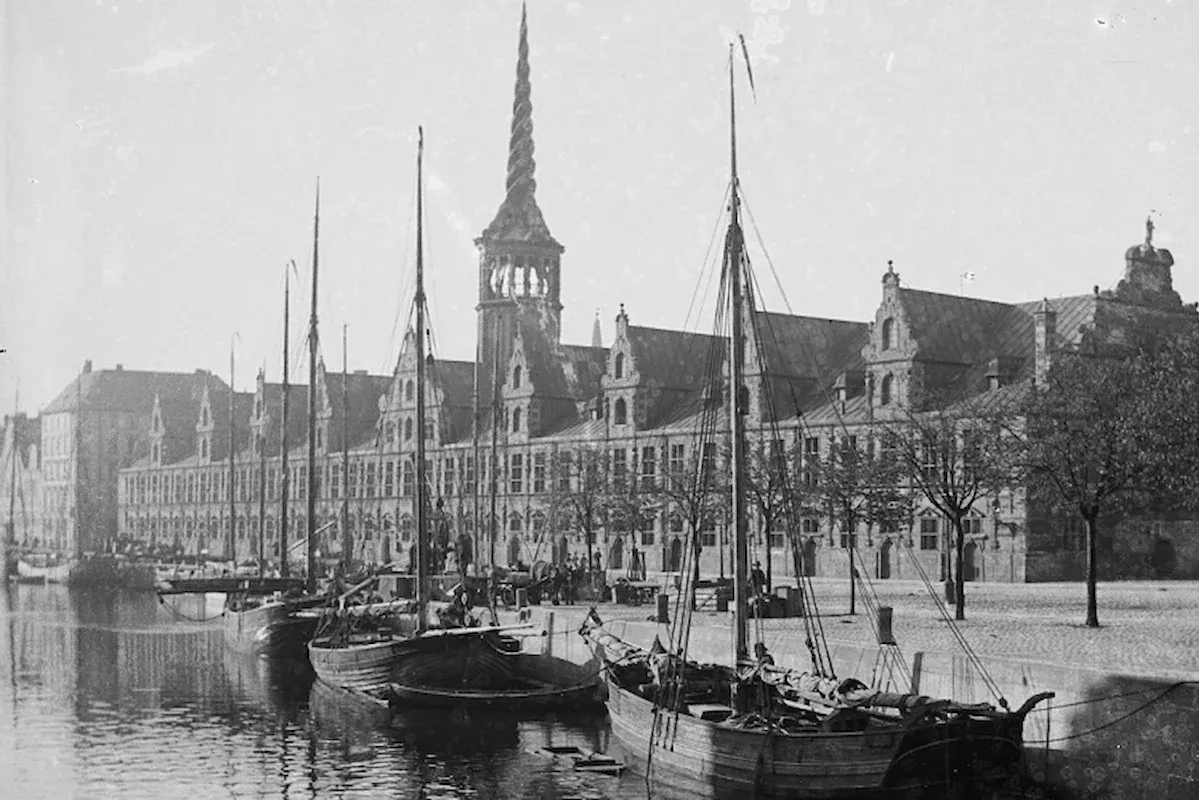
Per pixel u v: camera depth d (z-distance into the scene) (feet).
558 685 211.41
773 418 176.24
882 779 127.75
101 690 224.53
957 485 215.10
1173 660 130.00
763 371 174.70
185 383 573.33
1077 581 270.05
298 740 177.47
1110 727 118.42
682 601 229.86
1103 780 118.32
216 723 191.52
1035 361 271.28
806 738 130.82
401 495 495.00
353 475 521.24
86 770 160.97
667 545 357.82
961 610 181.98
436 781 151.94
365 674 210.59
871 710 142.41
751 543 286.66
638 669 171.53
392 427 504.43
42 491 484.33
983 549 278.87
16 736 182.29
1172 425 164.66
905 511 235.81
